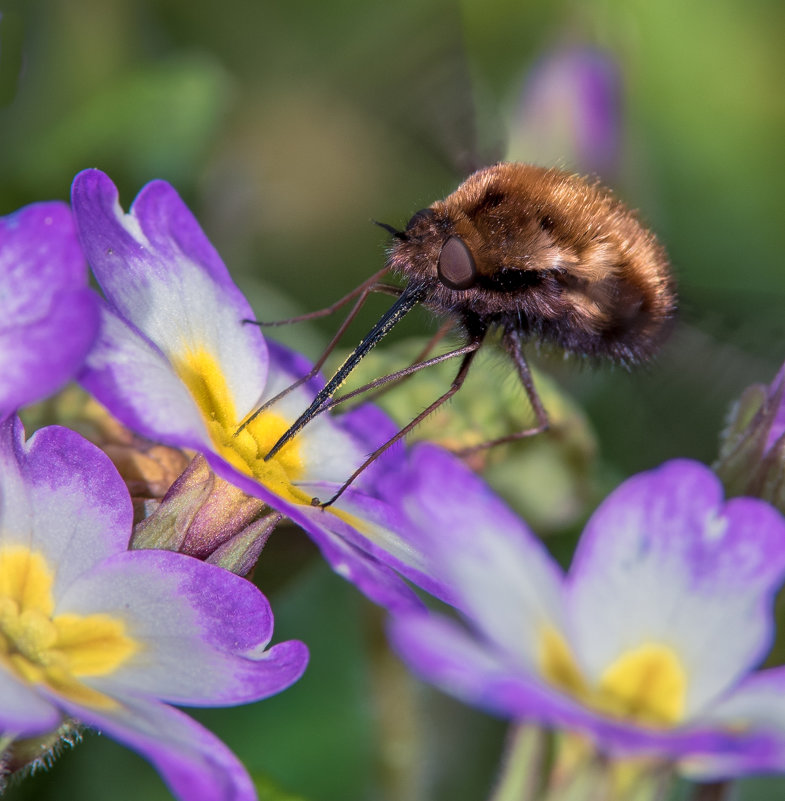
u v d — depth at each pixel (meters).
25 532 0.15
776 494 0.16
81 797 0.18
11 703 0.15
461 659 0.14
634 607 0.15
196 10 0.21
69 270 0.15
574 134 0.20
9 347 0.15
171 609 0.15
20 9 0.20
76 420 0.17
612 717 0.15
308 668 0.19
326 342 0.20
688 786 0.16
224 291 0.16
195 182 0.20
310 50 0.22
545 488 0.18
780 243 0.21
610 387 0.19
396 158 0.21
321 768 0.18
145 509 0.16
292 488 0.16
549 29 0.20
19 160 0.20
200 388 0.16
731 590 0.15
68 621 0.15
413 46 0.21
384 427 0.17
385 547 0.16
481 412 0.18
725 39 0.21
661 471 0.15
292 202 0.21
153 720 0.15
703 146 0.21
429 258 0.17
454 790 0.18
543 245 0.17
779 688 0.15
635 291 0.17
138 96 0.20
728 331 0.18
